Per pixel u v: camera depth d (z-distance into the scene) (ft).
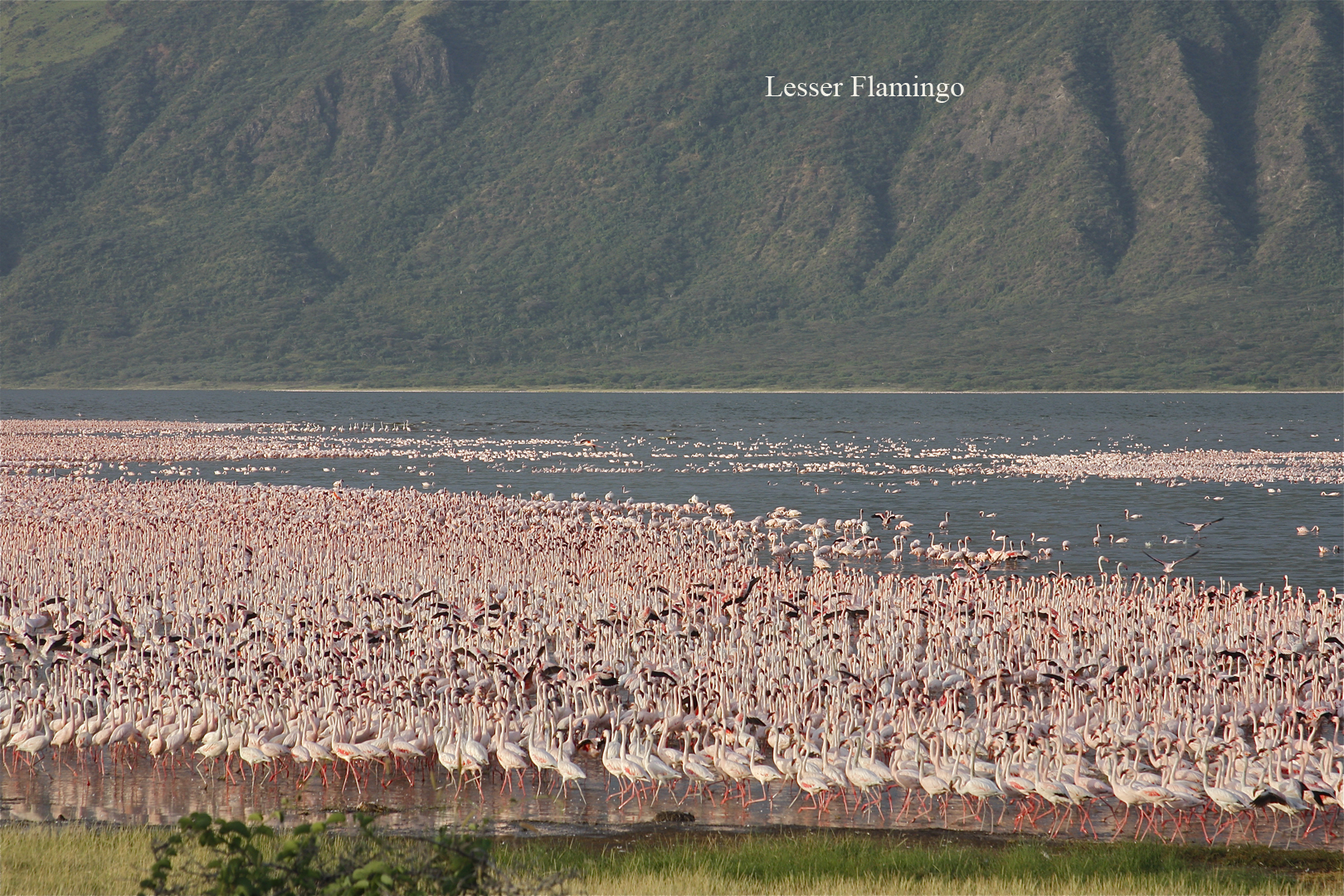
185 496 214.48
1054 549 189.37
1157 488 269.03
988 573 169.78
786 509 224.53
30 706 94.43
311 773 90.43
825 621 123.13
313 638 114.93
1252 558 180.75
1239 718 95.20
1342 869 72.79
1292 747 86.12
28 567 151.64
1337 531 205.36
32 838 72.74
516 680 100.58
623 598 134.62
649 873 68.90
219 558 158.10
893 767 83.87
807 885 67.36
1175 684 98.63
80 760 92.58
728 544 175.22
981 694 105.91
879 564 176.04
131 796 86.02
